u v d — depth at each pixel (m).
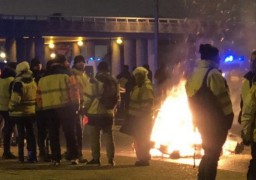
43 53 52.94
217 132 7.64
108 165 10.96
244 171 10.72
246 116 7.09
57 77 10.82
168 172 10.04
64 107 10.82
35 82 11.80
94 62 32.03
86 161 11.38
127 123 10.98
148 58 56.34
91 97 10.80
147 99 10.86
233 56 31.25
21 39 52.84
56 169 10.49
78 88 11.11
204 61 7.77
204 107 7.64
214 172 7.74
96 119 10.86
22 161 11.47
